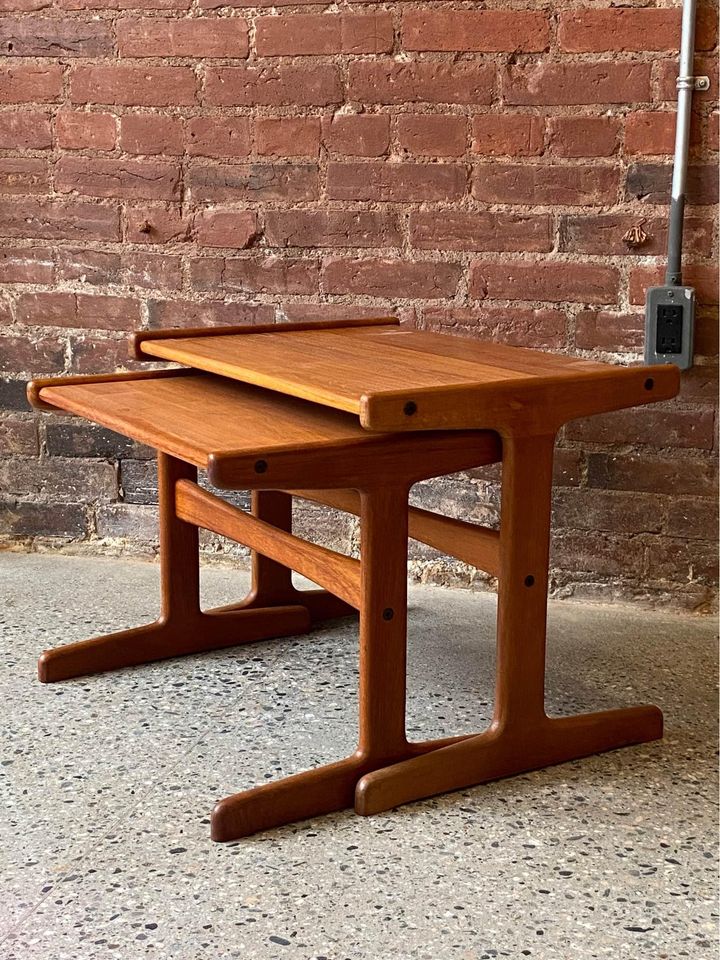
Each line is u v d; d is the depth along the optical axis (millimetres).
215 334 2275
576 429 2504
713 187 2332
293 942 1433
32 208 2721
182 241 2662
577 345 2484
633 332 2447
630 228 2398
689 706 2113
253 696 2129
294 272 2615
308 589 2646
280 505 2473
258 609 2420
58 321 2771
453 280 2527
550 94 2389
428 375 1798
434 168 2484
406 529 1734
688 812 1753
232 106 2566
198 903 1511
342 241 2572
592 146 2389
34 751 1906
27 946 1420
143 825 1692
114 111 2629
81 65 2621
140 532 2859
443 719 2039
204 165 2611
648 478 2488
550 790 1820
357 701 2113
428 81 2447
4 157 2705
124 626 2438
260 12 2506
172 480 2244
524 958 1407
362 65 2477
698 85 2289
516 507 1784
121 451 2818
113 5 2574
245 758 1889
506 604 1814
